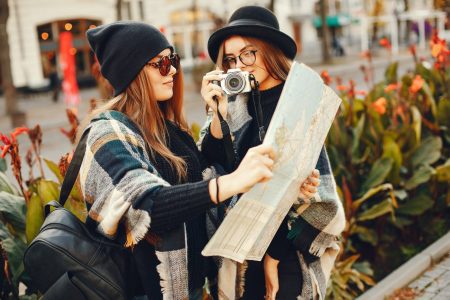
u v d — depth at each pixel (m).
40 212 2.22
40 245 1.56
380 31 39.19
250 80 1.95
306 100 1.67
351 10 38.91
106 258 1.58
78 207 2.31
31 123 15.12
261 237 1.71
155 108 1.72
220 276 1.96
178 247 1.56
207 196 1.45
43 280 1.58
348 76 21.23
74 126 3.32
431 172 3.82
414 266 3.50
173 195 1.45
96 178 1.54
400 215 4.01
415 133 4.07
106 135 1.56
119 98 1.71
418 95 4.97
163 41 1.71
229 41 2.04
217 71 1.97
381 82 5.34
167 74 1.72
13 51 24.47
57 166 2.93
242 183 1.43
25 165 8.40
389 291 3.24
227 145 1.94
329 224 1.94
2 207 2.35
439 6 9.89
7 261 2.14
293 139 1.63
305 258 1.99
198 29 30.20
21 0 24.52
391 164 3.67
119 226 1.60
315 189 1.83
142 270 1.59
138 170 1.50
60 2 25.92
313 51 35.22
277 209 1.69
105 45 1.71
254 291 2.06
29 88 24.39
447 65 6.22
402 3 35.88
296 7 35.03
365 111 4.12
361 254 3.97
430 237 4.14
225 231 1.57
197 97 18.02
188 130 1.98
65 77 16.36
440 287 3.31
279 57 2.04
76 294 1.54
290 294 2.01
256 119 2.04
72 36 26.77
